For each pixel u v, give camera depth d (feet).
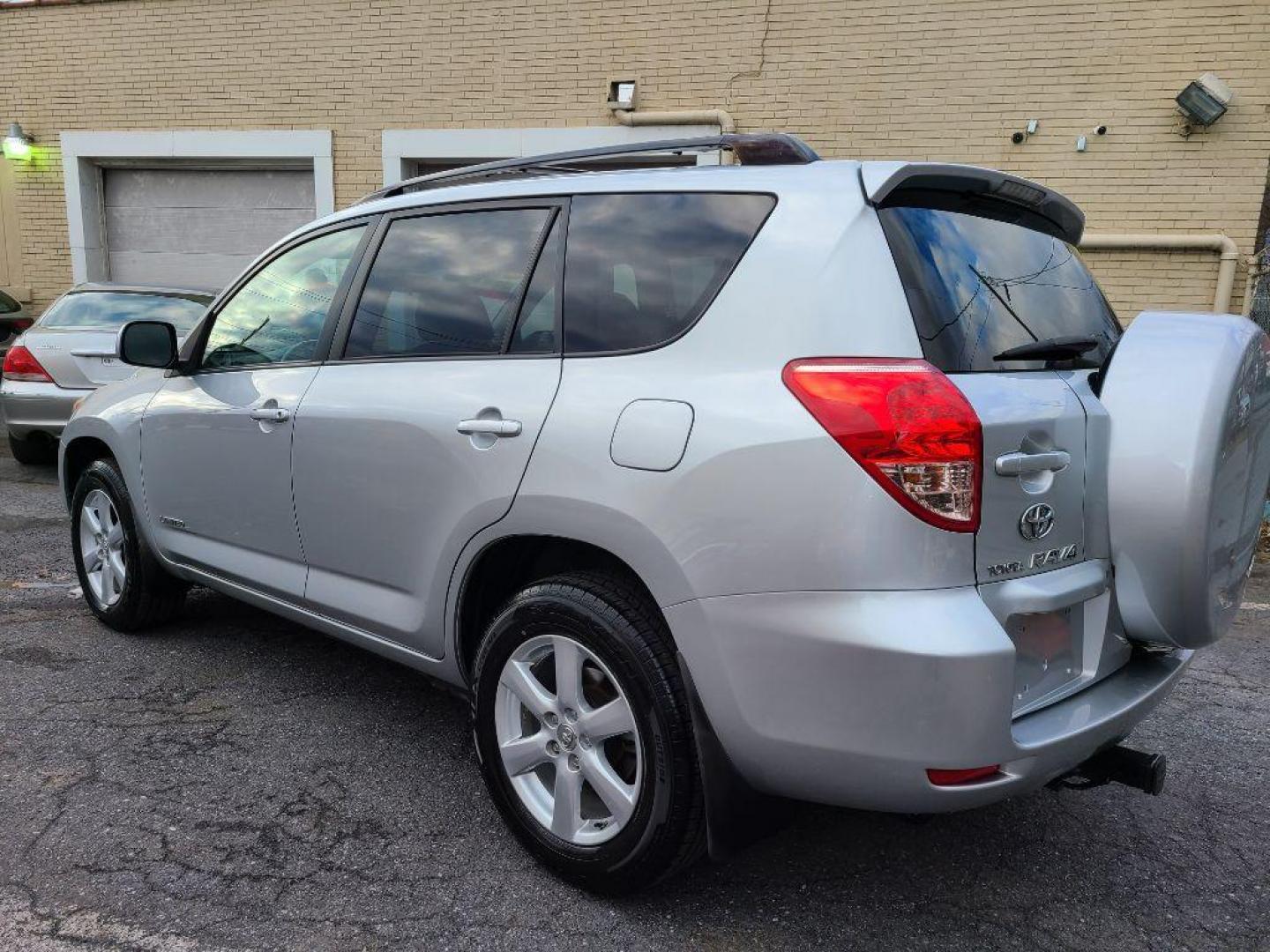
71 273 38.68
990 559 6.28
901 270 6.69
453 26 32.55
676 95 30.78
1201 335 7.33
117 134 36.68
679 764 7.01
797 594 6.27
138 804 9.05
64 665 12.42
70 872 7.94
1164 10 26.32
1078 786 7.79
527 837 8.09
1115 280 27.81
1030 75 27.63
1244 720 11.68
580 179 8.55
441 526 8.50
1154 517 7.00
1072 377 7.42
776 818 7.22
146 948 7.04
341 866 8.14
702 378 6.95
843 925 7.57
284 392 10.25
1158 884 8.24
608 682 7.57
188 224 37.70
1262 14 25.61
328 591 9.93
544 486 7.55
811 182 7.13
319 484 9.75
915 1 28.22
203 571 11.84
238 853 8.29
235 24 34.71
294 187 36.22
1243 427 7.22
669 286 7.52
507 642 8.02
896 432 6.05
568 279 8.21
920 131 28.76
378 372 9.37
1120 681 7.43
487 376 8.37
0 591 15.66
